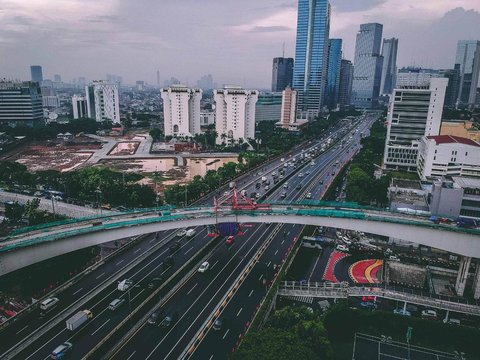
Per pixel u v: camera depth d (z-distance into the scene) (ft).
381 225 464.24
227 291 412.77
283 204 519.60
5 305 377.30
